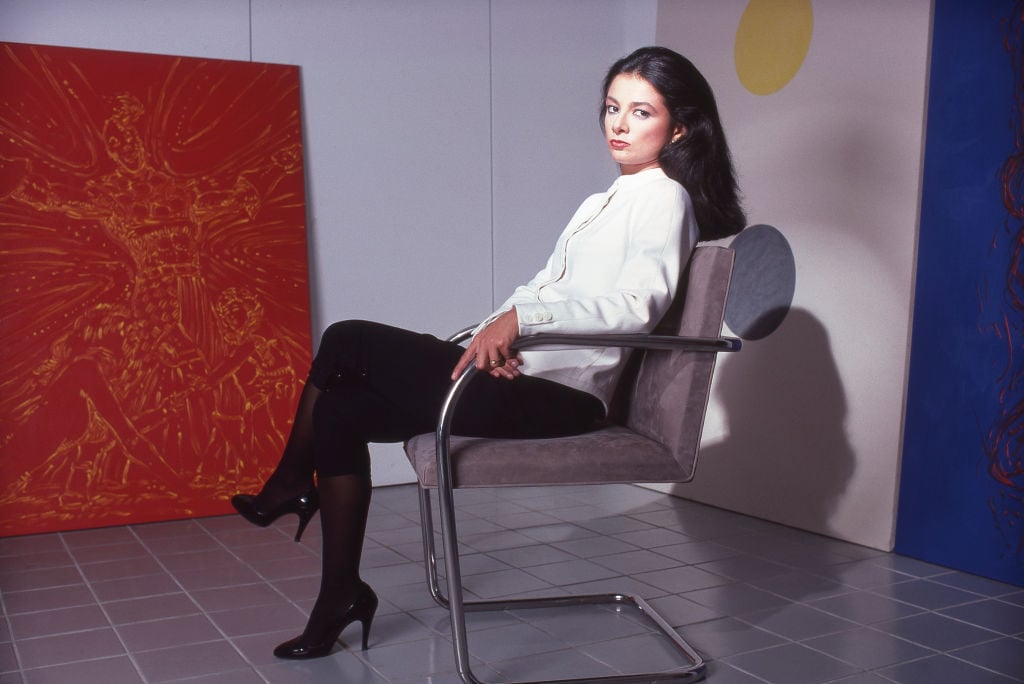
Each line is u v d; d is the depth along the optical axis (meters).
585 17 4.09
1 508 3.09
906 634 2.20
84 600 2.43
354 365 1.90
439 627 2.23
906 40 2.80
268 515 2.01
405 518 3.32
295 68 3.49
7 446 3.10
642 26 4.06
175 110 3.28
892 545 2.90
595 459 1.84
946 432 2.73
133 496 3.25
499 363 1.77
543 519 3.31
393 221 3.76
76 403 3.18
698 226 2.09
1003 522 2.59
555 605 2.36
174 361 3.30
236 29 3.43
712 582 2.59
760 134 3.30
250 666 1.98
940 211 2.72
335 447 1.93
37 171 3.11
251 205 3.41
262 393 3.43
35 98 3.10
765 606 2.40
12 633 2.19
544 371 1.94
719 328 1.88
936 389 2.75
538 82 4.02
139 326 3.25
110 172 3.20
